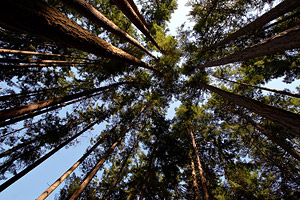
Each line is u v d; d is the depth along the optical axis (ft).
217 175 35.53
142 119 42.78
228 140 36.99
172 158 35.32
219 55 32.81
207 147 39.01
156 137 39.34
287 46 10.35
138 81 38.75
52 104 16.76
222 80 39.01
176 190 36.27
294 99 28.66
